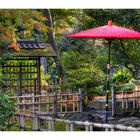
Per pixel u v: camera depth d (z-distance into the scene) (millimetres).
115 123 11852
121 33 11133
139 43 15289
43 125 10047
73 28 19547
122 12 14602
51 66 21359
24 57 15836
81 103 13680
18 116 10867
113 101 13188
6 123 10883
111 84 15195
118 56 15258
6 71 16047
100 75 15156
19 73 16266
